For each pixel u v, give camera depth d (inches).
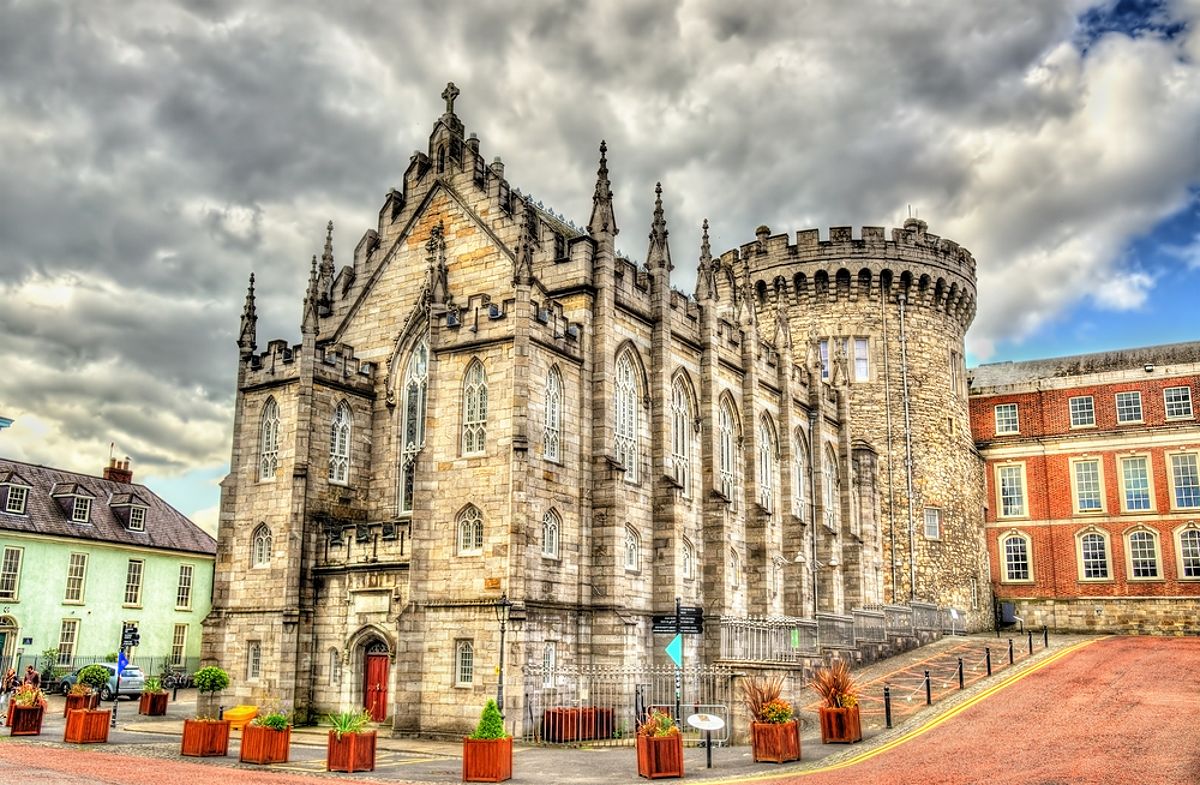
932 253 3046.3
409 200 2017.7
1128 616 3009.4
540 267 1822.1
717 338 2135.8
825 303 3021.7
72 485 2775.6
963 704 1480.1
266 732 1192.2
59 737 1445.6
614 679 1621.6
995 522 3238.2
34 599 2591.0
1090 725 1262.3
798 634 1937.7
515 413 1578.5
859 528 2736.2
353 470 1902.1
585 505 1694.1
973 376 3619.6
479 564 1567.4
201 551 3093.0
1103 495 3112.7
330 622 1749.5
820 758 1181.1
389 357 1968.5
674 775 1090.7
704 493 2026.3
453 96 2012.8
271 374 1893.5
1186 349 3324.3
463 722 1517.0
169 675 2790.4
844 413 2751.0
